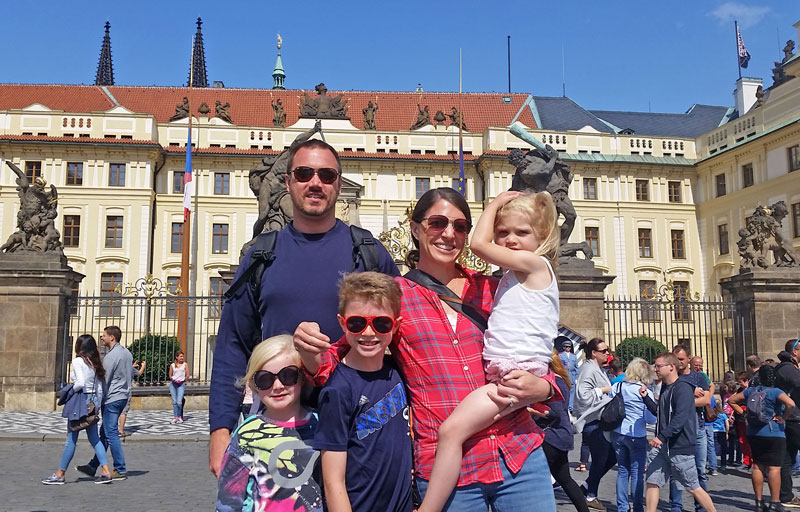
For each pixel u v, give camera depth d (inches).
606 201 1987.0
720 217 1936.5
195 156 1878.7
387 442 122.8
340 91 2285.9
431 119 2118.6
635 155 2012.8
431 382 127.9
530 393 123.0
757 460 324.8
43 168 1784.0
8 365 723.4
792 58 1632.6
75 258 1764.3
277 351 132.3
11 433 562.6
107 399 392.2
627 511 307.4
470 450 126.1
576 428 331.9
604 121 2294.5
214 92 2219.5
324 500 130.6
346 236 148.0
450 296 134.9
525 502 126.3
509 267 129.5
